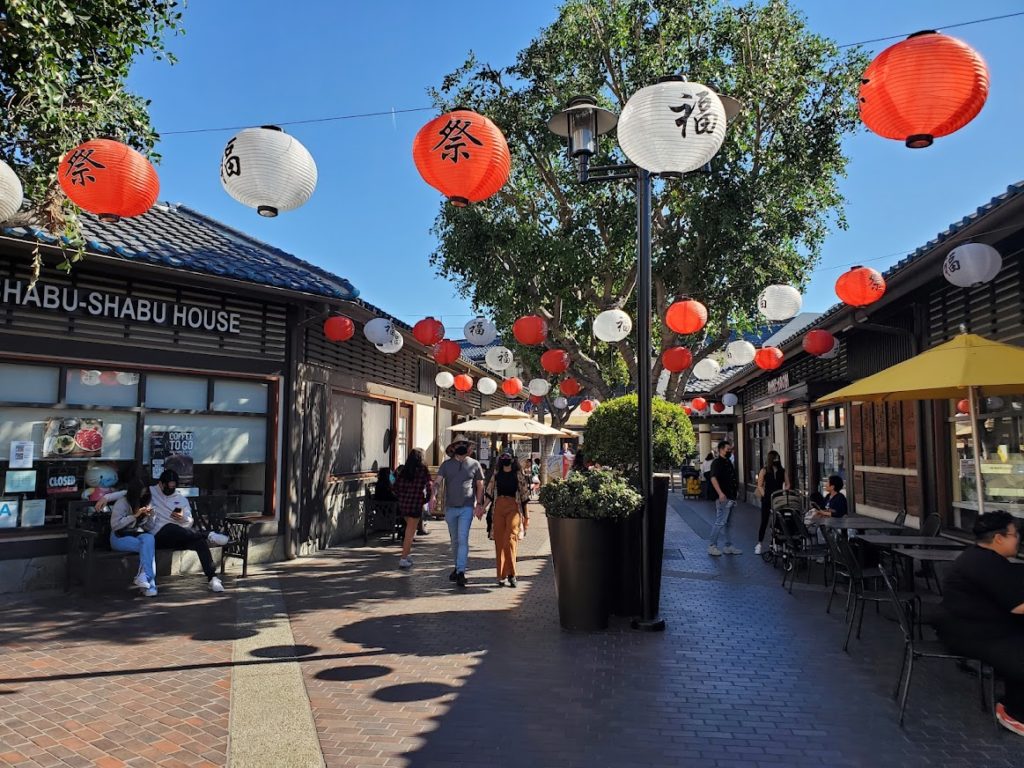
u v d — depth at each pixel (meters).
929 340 9.93
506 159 5.00
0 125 5.93
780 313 8.68
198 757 4.02
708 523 16.56
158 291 9.26
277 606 7.67
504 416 16.28
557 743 4.26
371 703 4.86
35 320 8.30
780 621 7.20
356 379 13.26
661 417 8.90
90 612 7.27
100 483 8.85
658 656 5.99
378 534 13.92
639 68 10.86
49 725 4.43
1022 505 8.16
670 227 12.10
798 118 10.80
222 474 10.02
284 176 4.77
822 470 15.76
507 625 6.96
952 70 3.86
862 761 4.06
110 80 6.55
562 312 13.45
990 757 4.12
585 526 6.73
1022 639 4.46
